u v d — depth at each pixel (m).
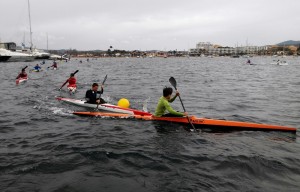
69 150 6.89
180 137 8.03
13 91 17.97
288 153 6.75
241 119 10.42
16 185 5.09
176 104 13.66
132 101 14.39
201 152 6.80
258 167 5.91
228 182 5.25
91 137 7.98
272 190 4.94
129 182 5.24
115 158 6.40
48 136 8.07
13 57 68.56
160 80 27.92
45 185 5.10
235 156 6.51
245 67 57.72
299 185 5.14
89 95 12.31
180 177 5.45
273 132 8.58
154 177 5.46
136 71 44.84
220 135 8.26
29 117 10.45
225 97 15.94
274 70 45.31
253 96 16.22
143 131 8.61
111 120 9.98
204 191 4.90
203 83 24.45
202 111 11.94
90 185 5.11
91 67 58.62
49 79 27.38
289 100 14.58
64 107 12.44
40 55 87.56
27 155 6.55
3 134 8.26
